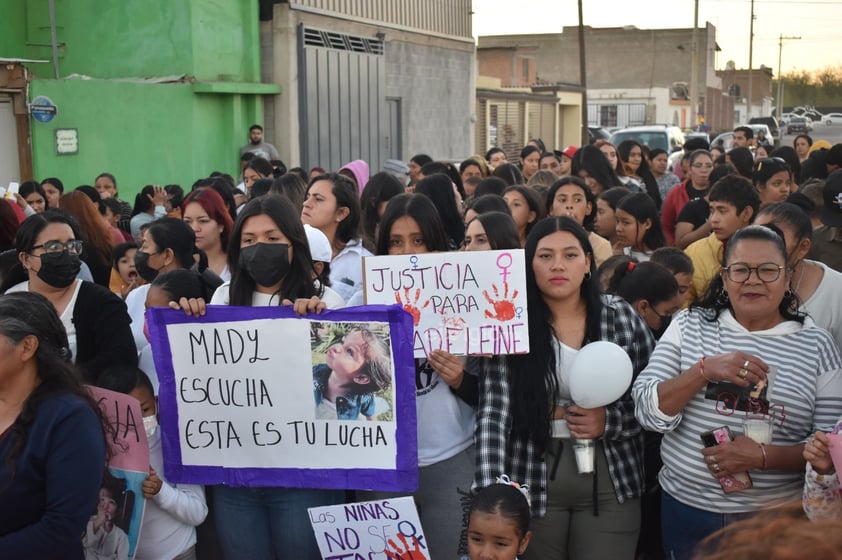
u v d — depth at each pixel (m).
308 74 18.67
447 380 3.79
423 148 24.02
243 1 17.83
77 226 4.19
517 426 3.76
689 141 14.45
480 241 4.20
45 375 3.20
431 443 3.97
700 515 3.55
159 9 16.62
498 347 3.75
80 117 14.61
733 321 3.56
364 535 3.65
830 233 5.76
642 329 3.92
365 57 20.67
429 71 24.06
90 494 3.14
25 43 17.25
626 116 58.94
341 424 3.68
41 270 4.03
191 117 16.61
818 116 89.25
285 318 3.68
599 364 3.55
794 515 1.28
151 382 4.26
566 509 3.79
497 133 30.16
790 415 3.40
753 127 30.91
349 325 3.64
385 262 3.85
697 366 3.40
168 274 4.46
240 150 17.72
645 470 4.21
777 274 3.38
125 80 16.66
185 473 3.82
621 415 3.74
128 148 15.48
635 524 3.81
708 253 5.79
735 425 3.46
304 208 5.47
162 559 3.85
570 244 3.72
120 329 4.13
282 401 3.71
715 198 5.68
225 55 17.45
